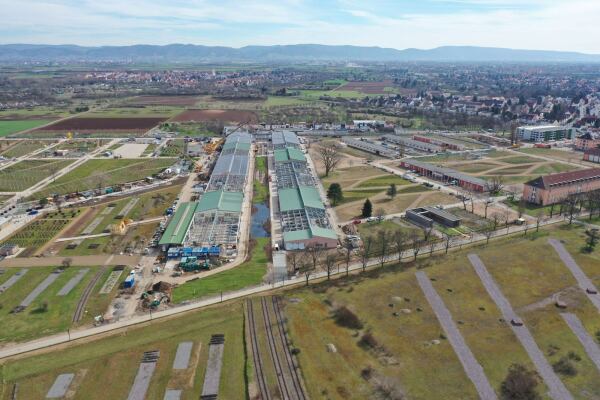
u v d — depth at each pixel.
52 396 83.62
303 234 156.00
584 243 144.25
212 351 96.06
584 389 83.94
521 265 130.50
